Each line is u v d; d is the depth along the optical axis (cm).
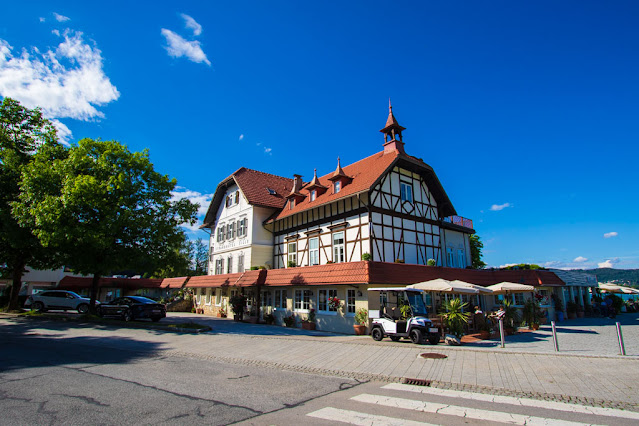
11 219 1969
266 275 2280
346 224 2189
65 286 3331
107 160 1922
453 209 2562
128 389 721
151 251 2053
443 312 1541
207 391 722
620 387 745
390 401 666
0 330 1612
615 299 3291
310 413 594
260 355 1142
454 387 772
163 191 2086
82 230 1720
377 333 1438
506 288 1744
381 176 2083
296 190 2730
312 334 1691
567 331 1806
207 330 1725
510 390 738
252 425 535
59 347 1219
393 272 1786
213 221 3481
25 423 528
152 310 2044
